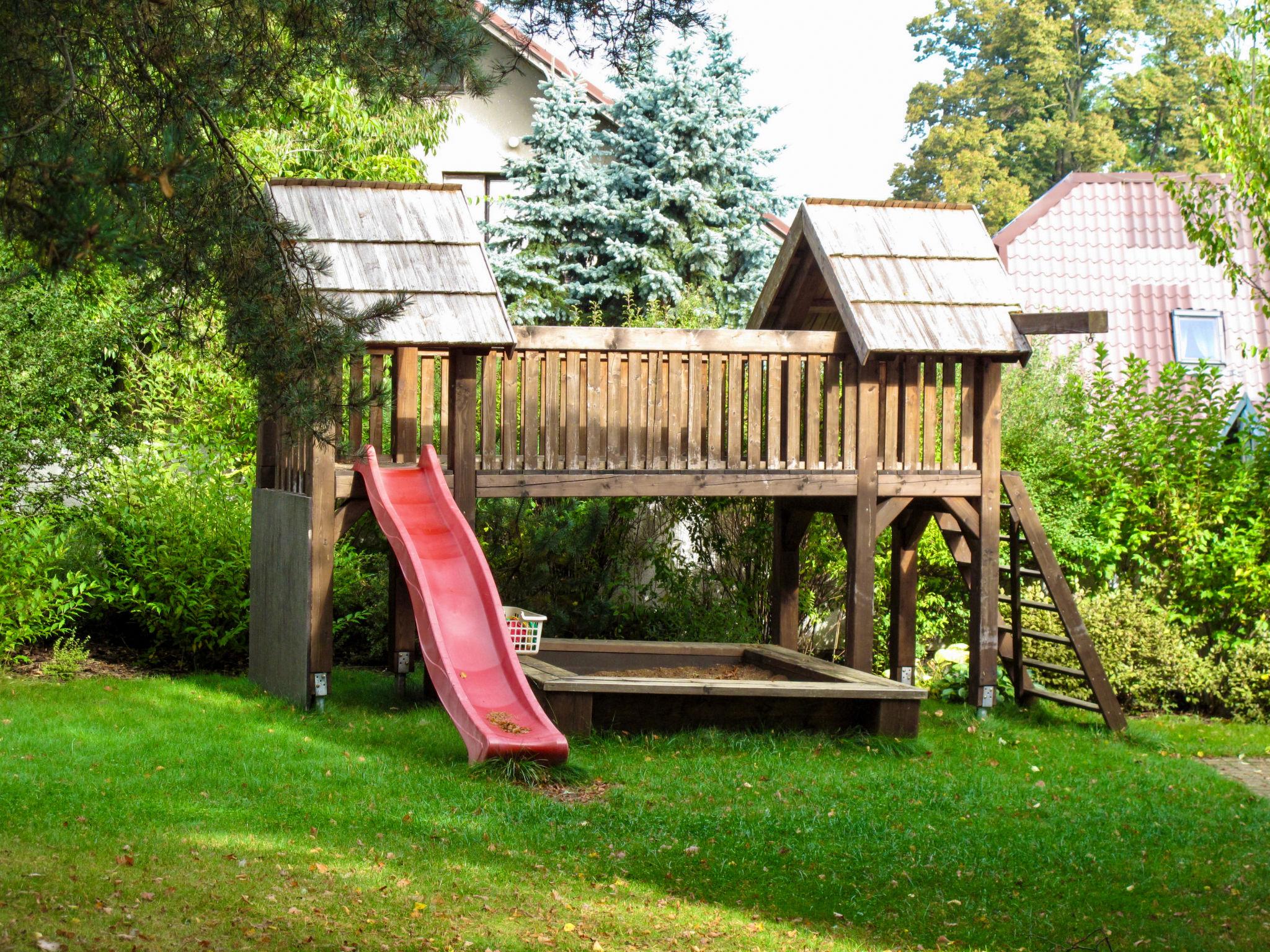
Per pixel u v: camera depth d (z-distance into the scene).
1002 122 39.16
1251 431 14.31
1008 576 13.84
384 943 5.38
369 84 8.16
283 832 6.81
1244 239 20.94
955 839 7.55
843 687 10.05
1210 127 13.03
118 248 5.19
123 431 13.97
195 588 12.33
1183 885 6.89
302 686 10.45
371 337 10.15
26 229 5.16
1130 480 14.18
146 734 9.08
